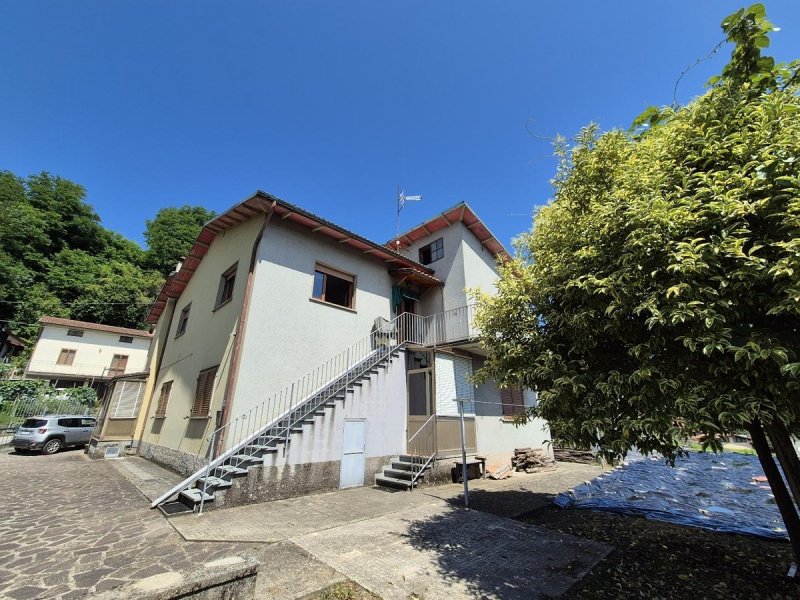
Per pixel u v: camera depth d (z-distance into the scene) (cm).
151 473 962
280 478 711
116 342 3128
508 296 536
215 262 1177
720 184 329
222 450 743
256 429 809
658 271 335
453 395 1042
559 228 489
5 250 3444
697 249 302
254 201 933
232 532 506
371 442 906
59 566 394
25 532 506
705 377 320
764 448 393
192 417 950
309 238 1052
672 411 326
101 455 1304
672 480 912
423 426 923
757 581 367
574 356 441
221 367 886
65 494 736
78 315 3481
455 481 952
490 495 784
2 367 2711
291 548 451
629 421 341
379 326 1159
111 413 1420
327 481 791
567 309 435
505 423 1206
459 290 1342
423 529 532
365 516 602
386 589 346
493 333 559
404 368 1052
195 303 1248
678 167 365
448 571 388
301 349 946
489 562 412
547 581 367
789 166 300
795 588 350
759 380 293
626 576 382
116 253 4231
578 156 480
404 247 1656
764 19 338
